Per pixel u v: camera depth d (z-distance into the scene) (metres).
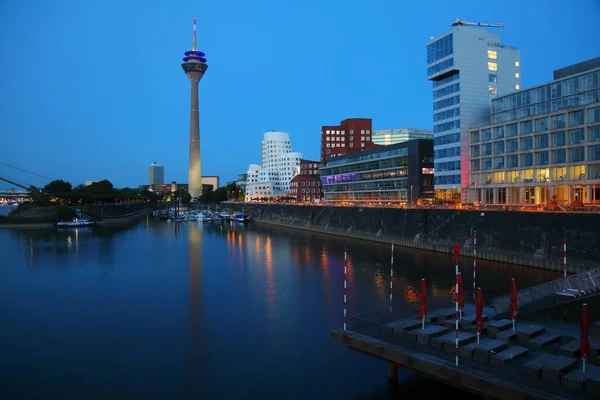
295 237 116.81
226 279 59.03
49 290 53.81
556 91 92.31
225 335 36.41
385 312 28.27
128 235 126.69
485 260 69.94
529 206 79.25
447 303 31.25
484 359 22.14
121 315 42.56
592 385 18.44
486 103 112.88
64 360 31.69
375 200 150.12
